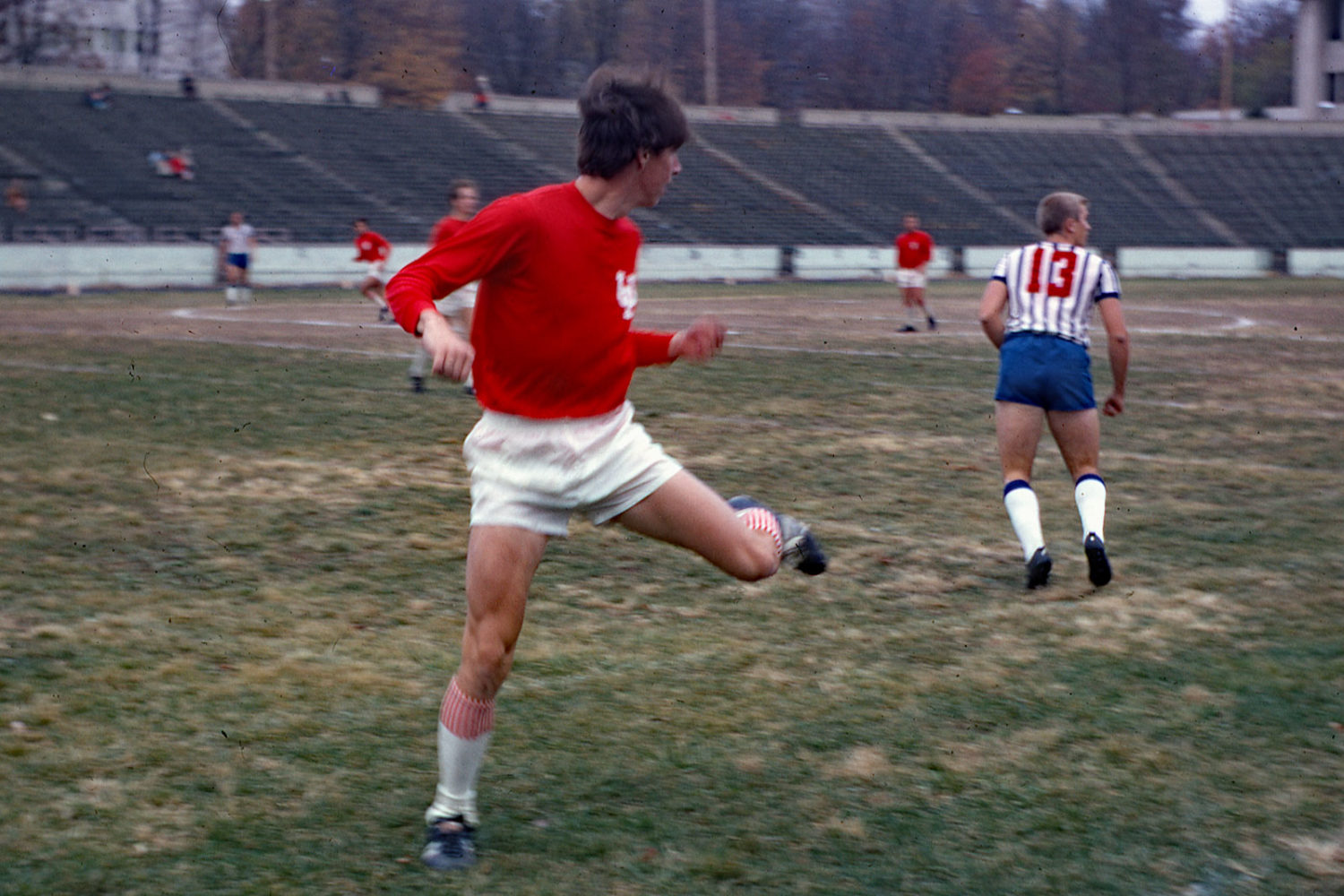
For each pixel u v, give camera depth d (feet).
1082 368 20.30
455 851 11.18
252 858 11.18
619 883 10.89
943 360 53.93
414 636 17.33
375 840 11.59
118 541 21.99
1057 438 20.67
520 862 11.25
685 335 11.66
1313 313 84.94
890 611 18.70
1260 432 35.73
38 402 37.91
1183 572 20.92
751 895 10.72
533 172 148.66
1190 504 26.17
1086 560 21.48
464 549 21.95
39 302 88.53
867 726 14.34
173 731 13.89
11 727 13.87
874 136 177.58
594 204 10.88
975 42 208.44
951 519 24.63
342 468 28.73
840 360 53.78
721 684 15.64
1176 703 15.02
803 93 203.51
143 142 133.18
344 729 14.08
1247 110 234.38
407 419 35.83
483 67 177.47
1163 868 11.16
